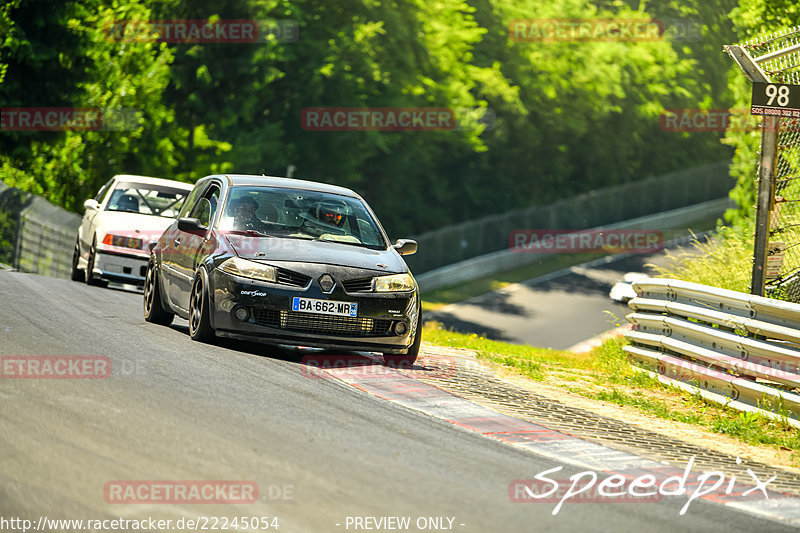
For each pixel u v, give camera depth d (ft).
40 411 64.39
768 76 118.01
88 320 112.68
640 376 123.75
